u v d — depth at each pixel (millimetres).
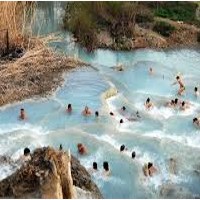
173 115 23594
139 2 37094
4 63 26500
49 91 25062
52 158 13484
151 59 31609
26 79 25766
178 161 19594
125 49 32750
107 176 18391
